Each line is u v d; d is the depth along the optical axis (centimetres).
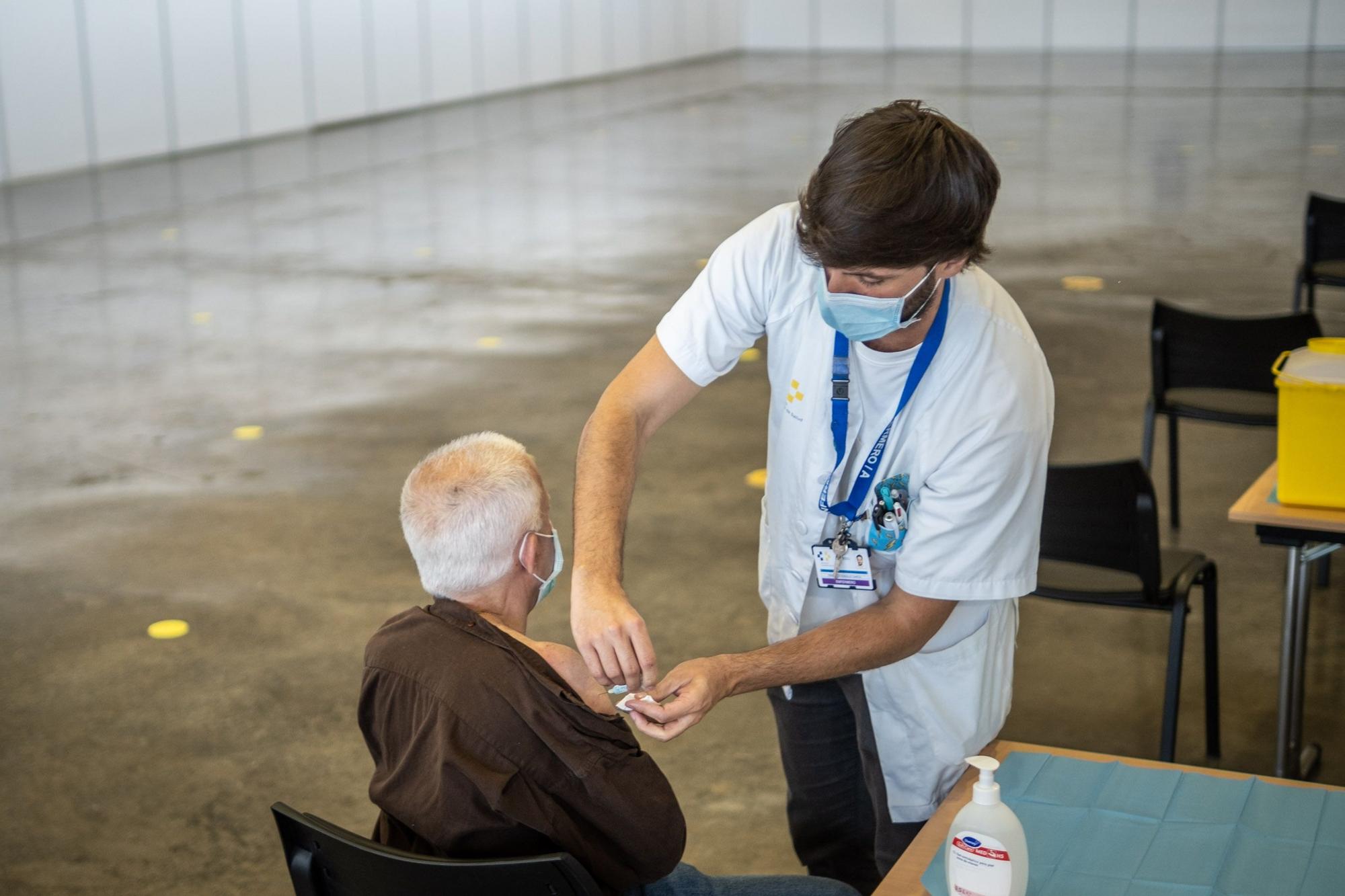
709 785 318
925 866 162
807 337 186
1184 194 1033
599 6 1991
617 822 164
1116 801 171
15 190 1155
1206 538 449
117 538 466
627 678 162
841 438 185
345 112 1551
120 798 315
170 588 426
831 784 226
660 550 454
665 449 554
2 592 425
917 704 199
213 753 334
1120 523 294
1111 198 1027
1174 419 446
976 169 146
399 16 1616
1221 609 401
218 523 478
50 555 452
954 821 149
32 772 325
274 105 1445
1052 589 308
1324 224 593
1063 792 174
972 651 197
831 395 184
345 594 421
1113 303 738
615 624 162
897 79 1866
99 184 1187
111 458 545
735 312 192
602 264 874
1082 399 585
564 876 152
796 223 159
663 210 1038
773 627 210
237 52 1388
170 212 1073
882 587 200
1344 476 264
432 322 747
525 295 802
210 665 377
